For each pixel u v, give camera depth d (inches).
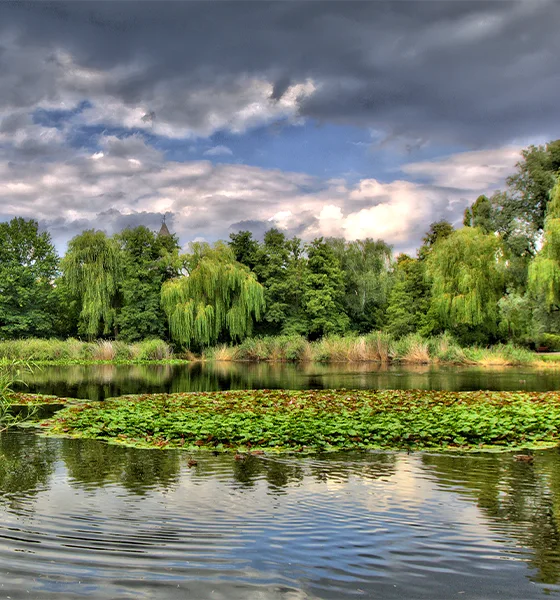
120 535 221.1
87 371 1200.2
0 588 176.9
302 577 186.1
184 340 1670.8
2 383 473.4
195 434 417.1
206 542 213.9
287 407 562.3
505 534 223.0
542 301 1334.9
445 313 1514.5
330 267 2016.5
